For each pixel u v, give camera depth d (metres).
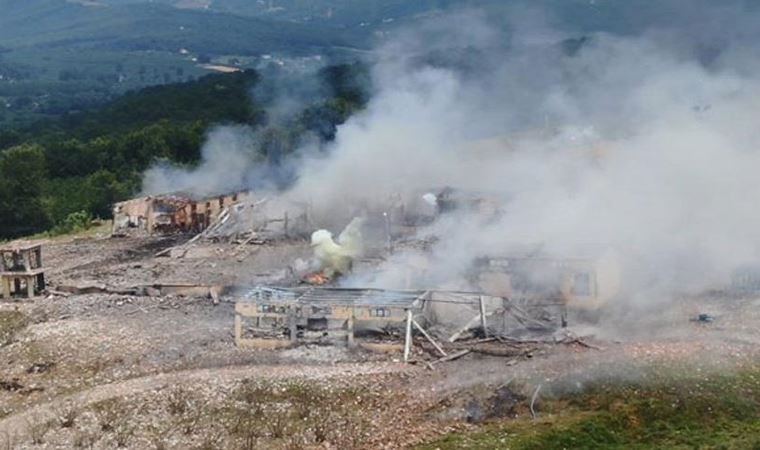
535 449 33.53
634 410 35.94
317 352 42.41
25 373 42.28
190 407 37.62
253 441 35.06
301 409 37.19
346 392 38.19
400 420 36.16
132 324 47.25
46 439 35.56
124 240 73.69
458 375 39.06
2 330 48.06
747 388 37.19
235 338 43.91
